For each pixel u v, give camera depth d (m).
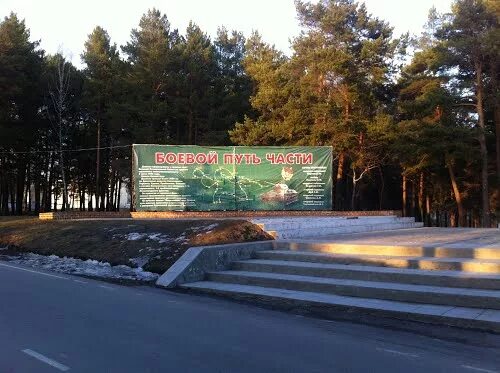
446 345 7.13
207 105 45.47
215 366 6.00
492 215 47.00
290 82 40.16
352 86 38.12
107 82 45.91
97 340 7.08
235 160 22.19
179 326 8.05
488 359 6.47
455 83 39.75
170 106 45.38
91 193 58.72
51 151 51.88
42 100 50.12
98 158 48.91
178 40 49.84
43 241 19.66
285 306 9.86
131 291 11.43
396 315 8.80
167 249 15.25
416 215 56.00
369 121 38.41
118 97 46.53
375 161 41.34
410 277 10.35
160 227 17.92
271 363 6.16
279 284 11.41
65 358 6.23
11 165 52.69
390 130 37.94
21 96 46.44
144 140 43.44
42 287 11.62
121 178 56.88
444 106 37.31
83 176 58.72
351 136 37.44
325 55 37.75
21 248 19.78
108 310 9.19
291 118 37.56
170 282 12.04
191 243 15.38
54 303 9.73
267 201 22.20
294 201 22.28
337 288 10.52
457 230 19.59
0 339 7.07
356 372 5.86
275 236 16.14
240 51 53.16
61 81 46.53
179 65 45.75
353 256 12.27
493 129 43.03
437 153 38.31
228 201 22.09
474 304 8.93
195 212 21.84
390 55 40.91
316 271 11.68
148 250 15.58
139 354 6.45
